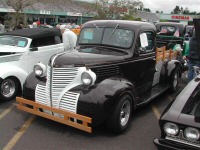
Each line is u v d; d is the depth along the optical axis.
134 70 5.84
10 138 4.81
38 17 29.92
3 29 14.23
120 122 4.89
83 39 6.26
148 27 6.27
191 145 3.41
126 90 4.86
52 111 4.83
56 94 4.88
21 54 7.07
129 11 25.55
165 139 3.56
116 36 5.92
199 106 4.00
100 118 4.56
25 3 19.75
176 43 9.25
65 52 5.33
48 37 7.91
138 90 6.15
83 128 4.55
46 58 7.80
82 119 4.52
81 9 32.28
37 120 5.59
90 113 4.53
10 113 5.96
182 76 9.34
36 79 5.33
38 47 7.53
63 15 30.56
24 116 5.80
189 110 3.77
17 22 17.17
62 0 27.44
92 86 4.72
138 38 5.84
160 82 7.42
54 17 31.06
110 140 4.82
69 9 31.56
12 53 6.99
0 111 6.07
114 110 4.74
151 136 5.03
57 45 8.13
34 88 5.18
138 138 4.94
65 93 4.80
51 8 29.86
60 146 4.58
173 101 3.90
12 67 6.84
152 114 6.16
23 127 5.25
